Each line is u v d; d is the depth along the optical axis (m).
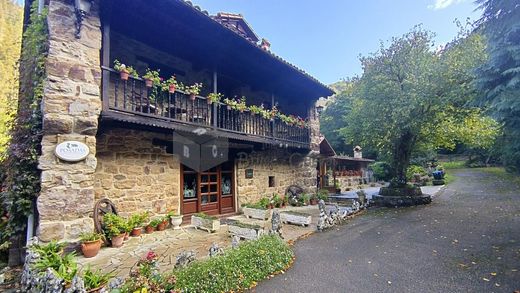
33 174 4.38
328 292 3.25
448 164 24.16
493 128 9.47
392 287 3.37
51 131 4.14
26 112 4.84
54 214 4.06
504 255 4.31
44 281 2.69
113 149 5.70
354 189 17.81
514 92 3.87
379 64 9.88
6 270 4.21
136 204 6.00
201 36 6.33
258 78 9.02
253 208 7.84
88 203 4.37
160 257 4.37
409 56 9.30
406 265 4.12
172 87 5.72
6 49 12.44
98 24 4.71
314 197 10.69
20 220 4.43
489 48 4.42
